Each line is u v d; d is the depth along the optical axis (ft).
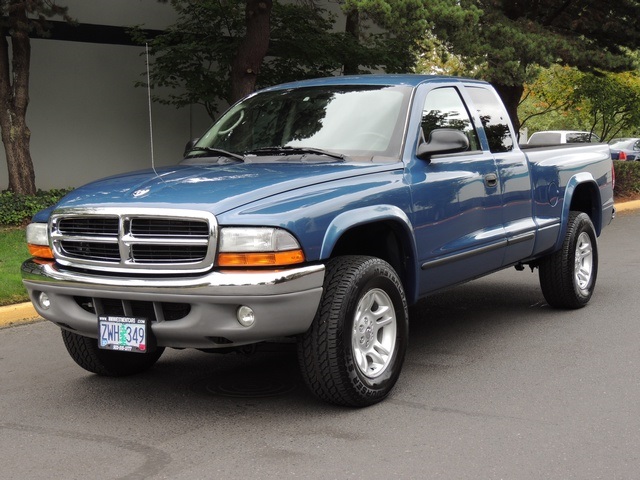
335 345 15.62
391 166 17.88
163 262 15.35
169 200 15.39
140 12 61.16
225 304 14.88
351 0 47.88
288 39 57.16
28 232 17.37
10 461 14.20
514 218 22.22
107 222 15.87
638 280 31.22
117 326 15.83
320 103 20.01
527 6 66.33
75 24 46.09
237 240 14.80
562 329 23.38
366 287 16.17
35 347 23.00
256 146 19.62
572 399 17.01
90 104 60.44
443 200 18.93
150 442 14.98
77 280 15.93
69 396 18.10
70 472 13.61
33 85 58.03
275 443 14.73
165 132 64.28
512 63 52.70
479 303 27.58
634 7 67.62
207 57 57.31
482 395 17.37
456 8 49.93
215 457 14.12
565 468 13.33
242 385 18.56
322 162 18.01
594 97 84.53
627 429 15.16
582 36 68.59
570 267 24.95
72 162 60.13
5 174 56.24
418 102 19.38
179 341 15.58
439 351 21.22
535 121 146.30
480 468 13.37
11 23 45.06
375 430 15.30
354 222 16.07
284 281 14.80
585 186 26.86
